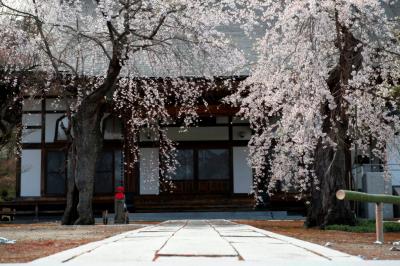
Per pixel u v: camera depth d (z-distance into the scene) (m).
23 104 20.44
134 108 18.70
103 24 14.30
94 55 16.61
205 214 19.44
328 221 10.77
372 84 10.70
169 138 20.98
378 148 11.39
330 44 10.73
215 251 4.14
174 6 13.55
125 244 5.02
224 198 20.06
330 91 10.58
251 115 13.09
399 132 11.17
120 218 13.97
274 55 10.62
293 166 12.14
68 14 13.69
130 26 13.80
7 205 20.11
